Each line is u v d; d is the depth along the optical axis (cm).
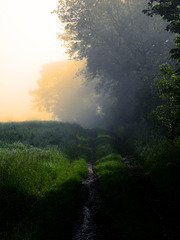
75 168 1241
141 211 657
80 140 2384
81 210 760
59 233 585
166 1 1282
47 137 2034
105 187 905
